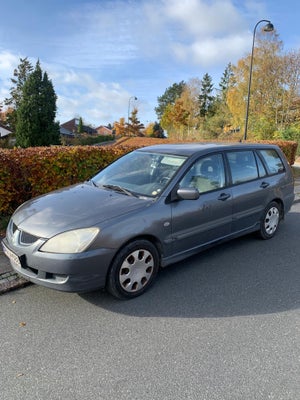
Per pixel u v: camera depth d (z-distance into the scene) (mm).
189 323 3279
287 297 3803
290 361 2785
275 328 3230
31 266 3348
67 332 3105
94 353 2840
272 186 5492
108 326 3207
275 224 5727
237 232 4969
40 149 6574
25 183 6070
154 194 3947
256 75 39156
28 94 41000
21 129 41031
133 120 67250
